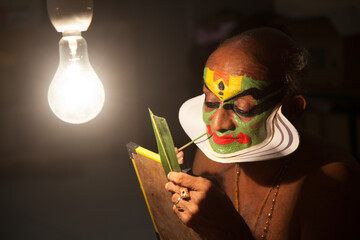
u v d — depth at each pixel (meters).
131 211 3.36
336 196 0.92
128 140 4.66
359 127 2.55
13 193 3.79
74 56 0.96
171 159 0.92
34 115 4.38
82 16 0.95
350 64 2.75
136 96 4.75
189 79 4.07
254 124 0.95
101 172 4.24
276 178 1.03
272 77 0.95
